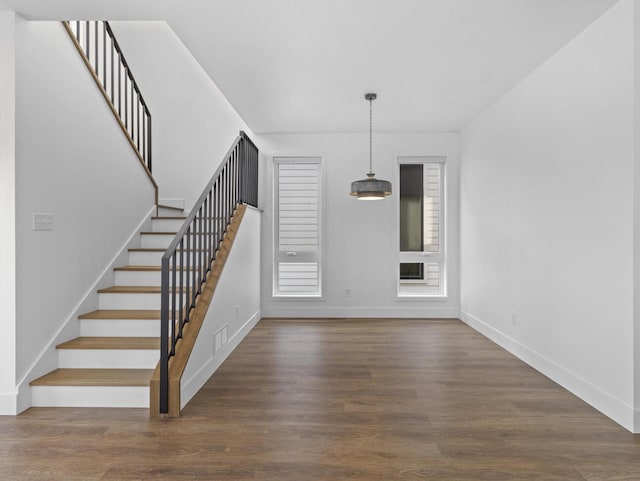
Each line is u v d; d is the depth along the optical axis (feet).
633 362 8.82
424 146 20.99
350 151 21.18
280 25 10.46
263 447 8.13
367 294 21.25
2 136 9.32
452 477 7.13
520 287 14.06
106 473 7.23
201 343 11.57
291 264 21.74
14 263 9.36
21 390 9.57
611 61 9.45
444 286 21.33
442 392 11.07
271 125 19.83
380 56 12.28
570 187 11.08
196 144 22.00
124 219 14.69
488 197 16.93
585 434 8.69
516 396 10.78
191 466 7.45
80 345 10.79
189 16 9.94
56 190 10.87
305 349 15.35
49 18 9.80
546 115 12.34
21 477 7.11
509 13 9.82
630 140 8.87
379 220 21.18
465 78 13.92
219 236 14.30
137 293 12.68
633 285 8.83
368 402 10.38
